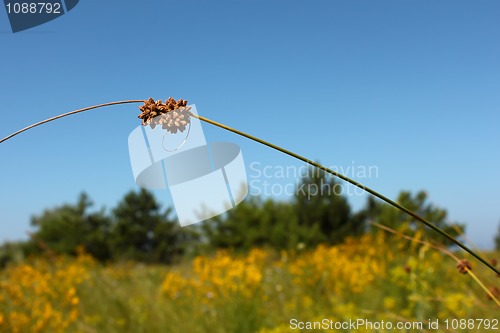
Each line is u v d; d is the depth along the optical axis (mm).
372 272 5188
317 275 5395
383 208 7102
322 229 13914
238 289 4832
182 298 5531
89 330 4930
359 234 13180
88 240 19938
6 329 4406
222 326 4598
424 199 6430
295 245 11789
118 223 20969
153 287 6703
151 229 21203
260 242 14148
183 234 21000
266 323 4426
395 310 3934
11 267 8266
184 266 9398
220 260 5730
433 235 4453
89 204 21766
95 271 8352
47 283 6492
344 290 5012
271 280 6031
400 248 5355
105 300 5961
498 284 3590
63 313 5402
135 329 4961
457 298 3312
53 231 19906
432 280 3938
